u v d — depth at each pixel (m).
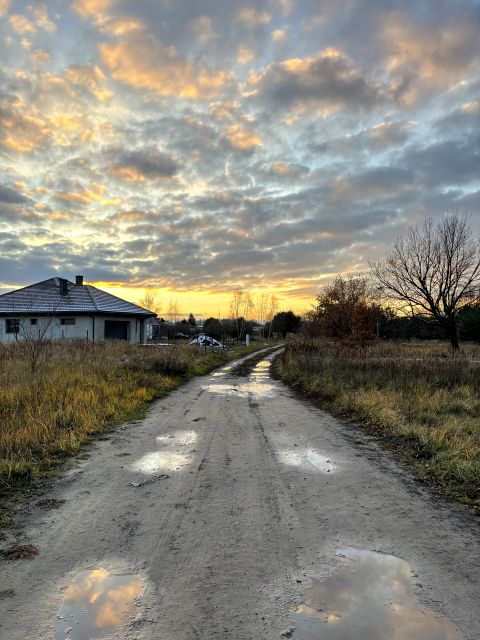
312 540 3.50
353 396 9.83
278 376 17.25
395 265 27.19
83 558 3.20
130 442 6.69
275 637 2.34
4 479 4.89
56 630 2.39
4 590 2.78
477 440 6.32
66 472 5.24
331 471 5.33
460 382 11.17
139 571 3.02
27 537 3.54
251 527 3.74
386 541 3.49
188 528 3.71
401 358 15.39
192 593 2.76
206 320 72.12
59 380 9.95
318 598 2.71
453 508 4.20
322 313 32.47
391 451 6.26
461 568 3.08
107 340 25.83
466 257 25.42
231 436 7.13
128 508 4.15
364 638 2.34
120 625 2.44
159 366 15.18
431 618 2.52
